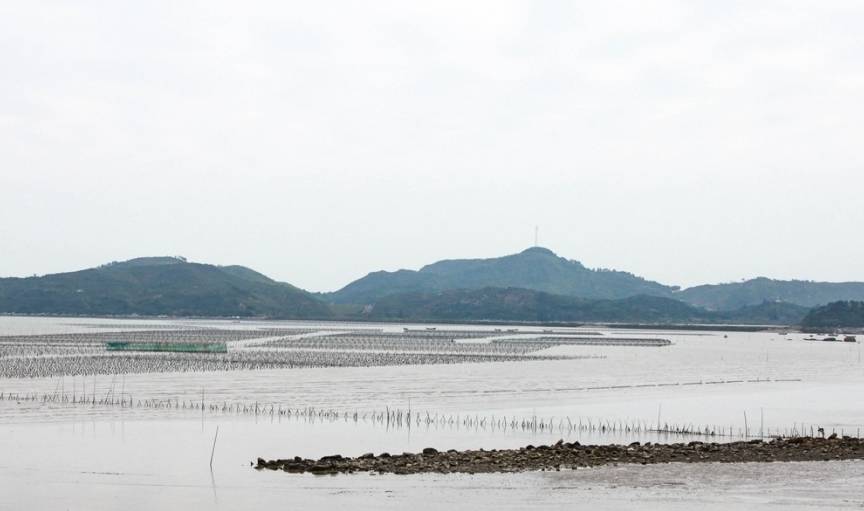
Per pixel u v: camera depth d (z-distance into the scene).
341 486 40.53
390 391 98.25
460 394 96.19
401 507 36.22
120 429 64.06
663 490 39.44
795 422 74.06
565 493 38.78
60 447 55.22
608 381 117.81
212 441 58.59
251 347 194.25
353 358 157.25
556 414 78.44
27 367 123.75
